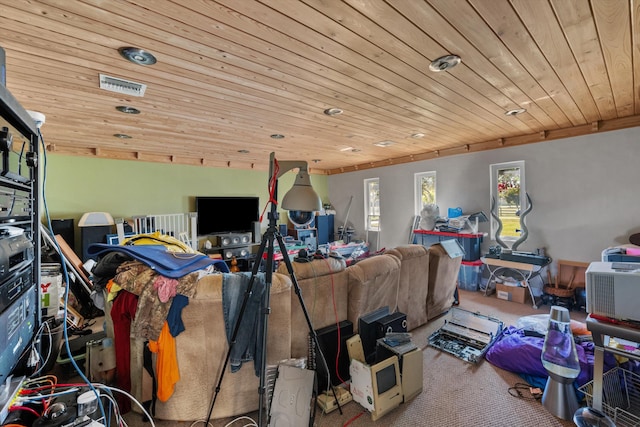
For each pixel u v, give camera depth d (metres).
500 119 3.33
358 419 1.84
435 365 2.44
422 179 5.63
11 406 1.00
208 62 1.88
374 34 1.61
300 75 2.10
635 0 1.36
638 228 3.31
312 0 1.31
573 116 3.26
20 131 1.12
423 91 2.45
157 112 2.83
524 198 4.20
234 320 1.80
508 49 1.78
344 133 3.85
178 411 1.79
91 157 4.60
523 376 2.24
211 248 5.59
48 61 1.83
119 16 1.40
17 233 1.01
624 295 1.59
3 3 1.28
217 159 5.77
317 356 2.00
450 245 3.56
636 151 3.29
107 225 4.31
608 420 1.52
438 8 1.39
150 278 1.79
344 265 2.42
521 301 3.91
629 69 2.07
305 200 1.93
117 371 1.87
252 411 1.90
